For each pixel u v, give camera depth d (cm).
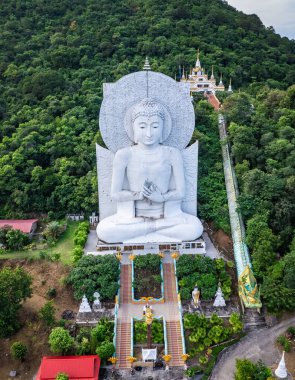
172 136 3828
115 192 3778
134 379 2839
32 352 3027
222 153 4934
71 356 2848
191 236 3753
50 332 3134
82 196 4609
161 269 3547
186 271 3484
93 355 2859
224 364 2945
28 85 6278
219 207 4228
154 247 3756
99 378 2847
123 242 3750
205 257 3616
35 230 4450
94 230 4300
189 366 2925
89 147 5134
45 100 6091
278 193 3991
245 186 4119
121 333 3103
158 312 3256
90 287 3381
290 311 3328
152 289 3422
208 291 3362
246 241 3738
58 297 3434
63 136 5284
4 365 2975
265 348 3064
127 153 3722
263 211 3900
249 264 3494
